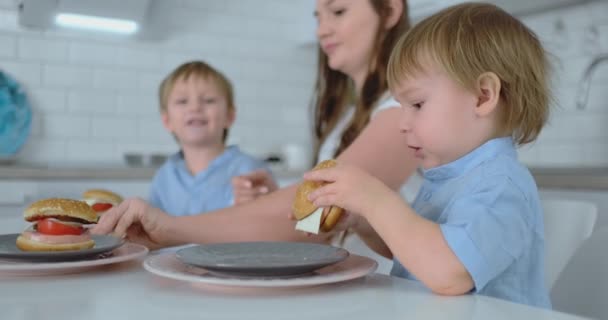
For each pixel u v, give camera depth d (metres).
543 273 0.92
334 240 1.51
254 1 3.60
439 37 0.95
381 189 0.83
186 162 2.37
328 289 0.73
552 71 1.18
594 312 0.94
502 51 0.97
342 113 1.76
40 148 3.05
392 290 0.73
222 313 0.61
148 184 2.69
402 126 1.01
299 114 3.76
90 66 3.17
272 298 0.68
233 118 2.52
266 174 1.46
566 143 2.74
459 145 0.96
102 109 3.20
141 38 3.29
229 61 3.55
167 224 1.07
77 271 0.82
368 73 1.52
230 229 1.10
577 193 2.07
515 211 0.85
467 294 0.74
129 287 0.73
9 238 0.94
